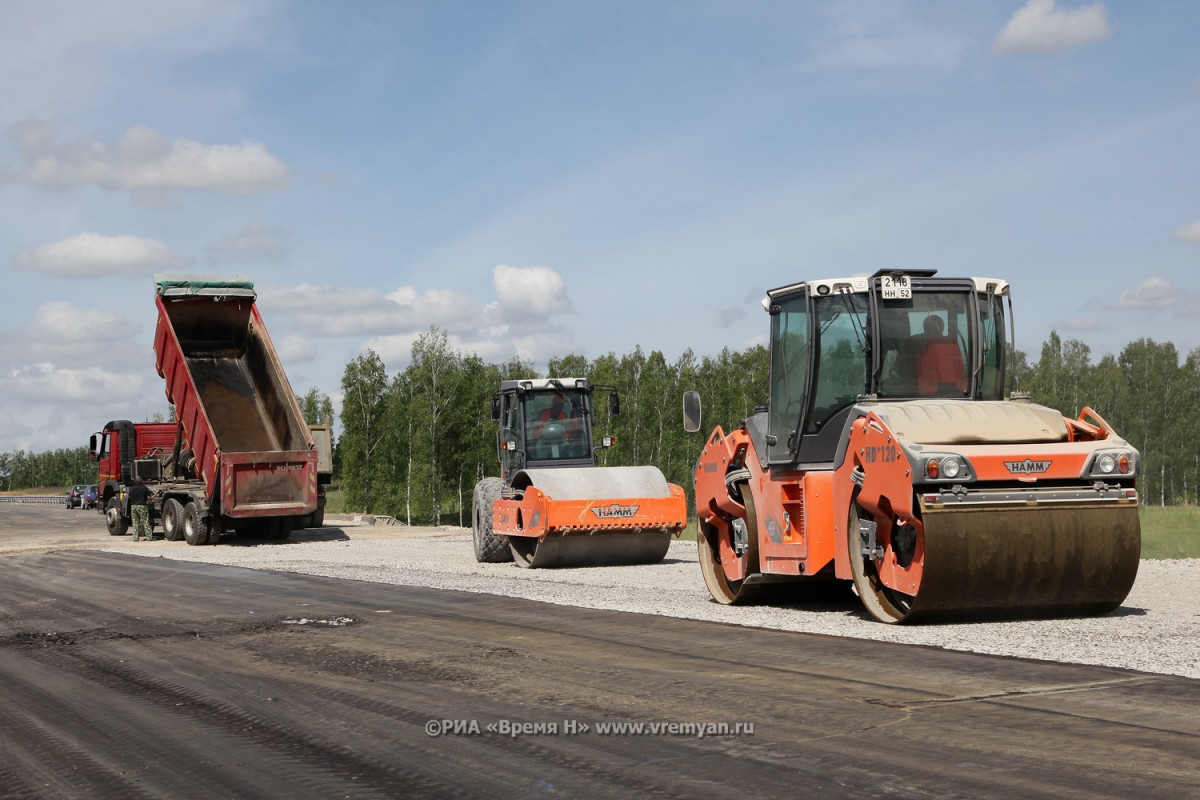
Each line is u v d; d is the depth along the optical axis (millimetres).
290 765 5910
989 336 11375
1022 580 9617
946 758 5473
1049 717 6184
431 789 5379
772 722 6359
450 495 66500
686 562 19234
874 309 11023
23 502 95562
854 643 8969
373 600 13195
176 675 8625
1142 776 5066
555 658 8711
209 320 29000
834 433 11109
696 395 13359
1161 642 8578
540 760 5793
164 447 34531
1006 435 9992
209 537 27703
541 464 20312
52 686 8375
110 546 28062
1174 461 67188
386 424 64312
